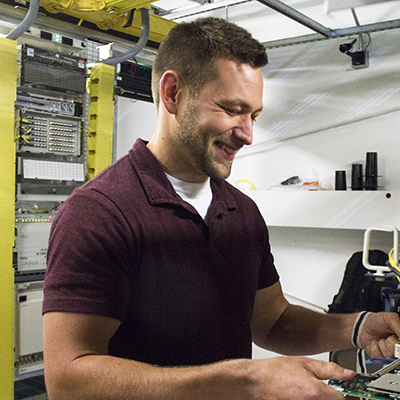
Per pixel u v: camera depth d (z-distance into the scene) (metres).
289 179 2.95
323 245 2.93
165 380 0.66
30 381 2.29
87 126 2.62
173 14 3.10
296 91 3.06
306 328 1.02
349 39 2.80
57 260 0.75
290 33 2.98
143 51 2.92
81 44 2.46
